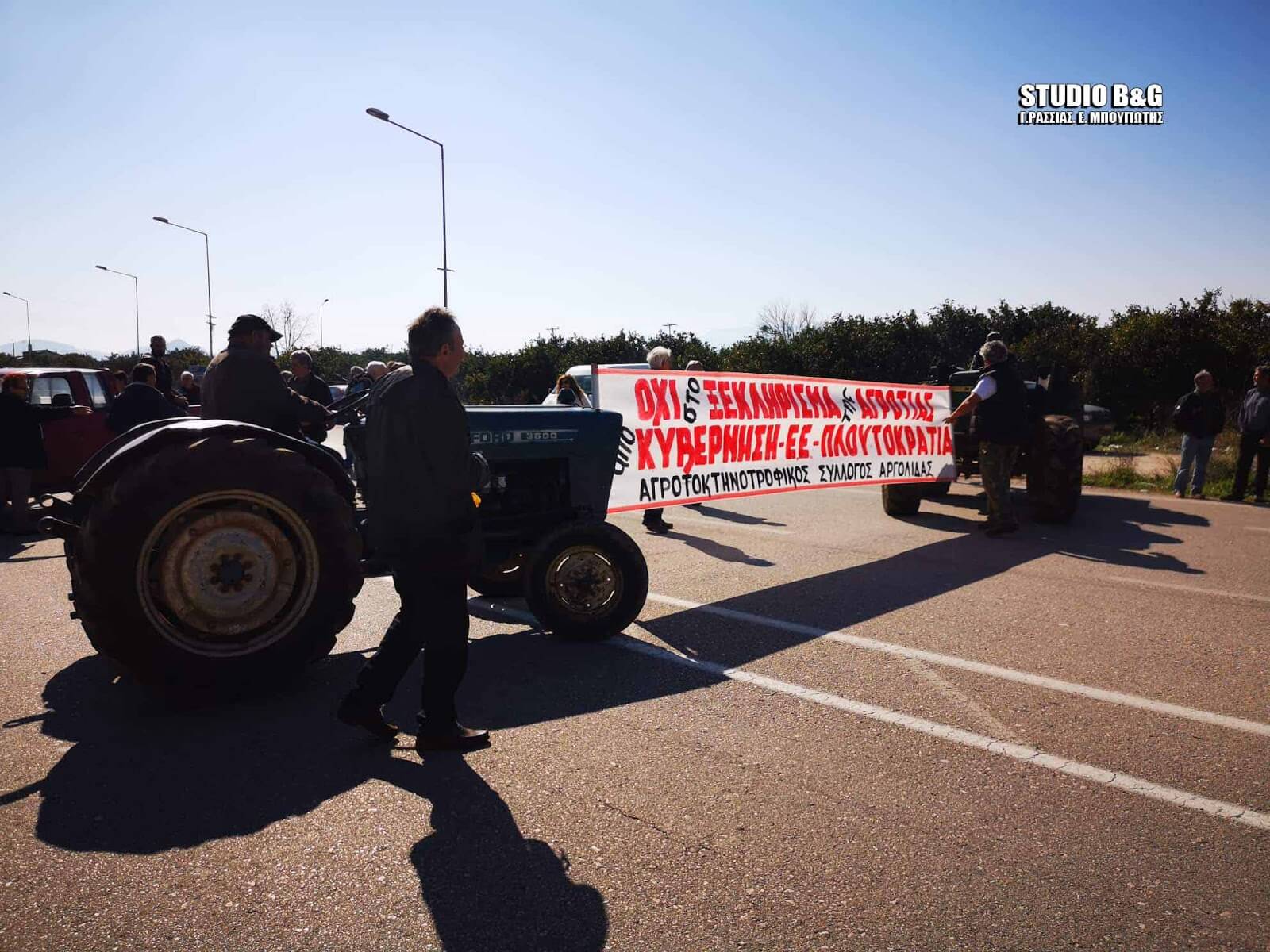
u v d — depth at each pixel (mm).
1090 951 2188
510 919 2309
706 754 3369
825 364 23156
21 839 2719
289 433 4773
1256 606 5566
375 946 2193
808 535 8328
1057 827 2822
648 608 5562
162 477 3629
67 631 5105
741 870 2553
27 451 8547
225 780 3141
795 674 4285
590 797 3018
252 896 2416
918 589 6031
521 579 4863
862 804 2967
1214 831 2799
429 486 3197
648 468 6094
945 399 8891
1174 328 20094
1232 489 11297
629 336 31000
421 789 3070
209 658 3746
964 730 3605
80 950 2166
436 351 3270
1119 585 6156
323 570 4004
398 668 3391
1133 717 3744
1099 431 15781
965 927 2281
